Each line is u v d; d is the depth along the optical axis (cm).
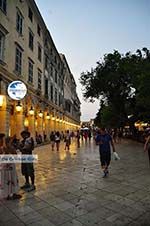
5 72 1678
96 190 677
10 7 1853
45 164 1191
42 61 2980
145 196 620
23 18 2189
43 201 583
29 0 2342
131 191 667
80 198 604
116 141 3284
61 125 4512
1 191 605
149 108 2239
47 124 3159
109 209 527
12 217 488
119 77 3359
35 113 2559
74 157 1492
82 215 495
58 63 4303
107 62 3516
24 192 661
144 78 2059
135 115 3316
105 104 4084
